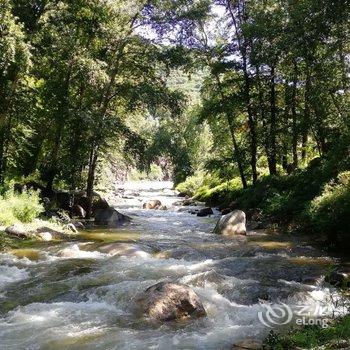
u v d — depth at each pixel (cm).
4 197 1773
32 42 1864
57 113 2111
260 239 1549
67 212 2159
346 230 1329
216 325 702
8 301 820
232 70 2652
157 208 3012
